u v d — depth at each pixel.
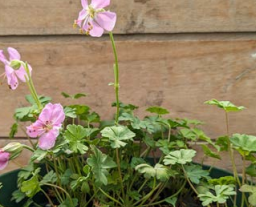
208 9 0.61
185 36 0.62
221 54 0.62
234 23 0.61
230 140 0.55
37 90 0.63
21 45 0.62
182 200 0.59
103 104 0.63
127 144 0.58
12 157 0.55
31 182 0.53
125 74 0.62
